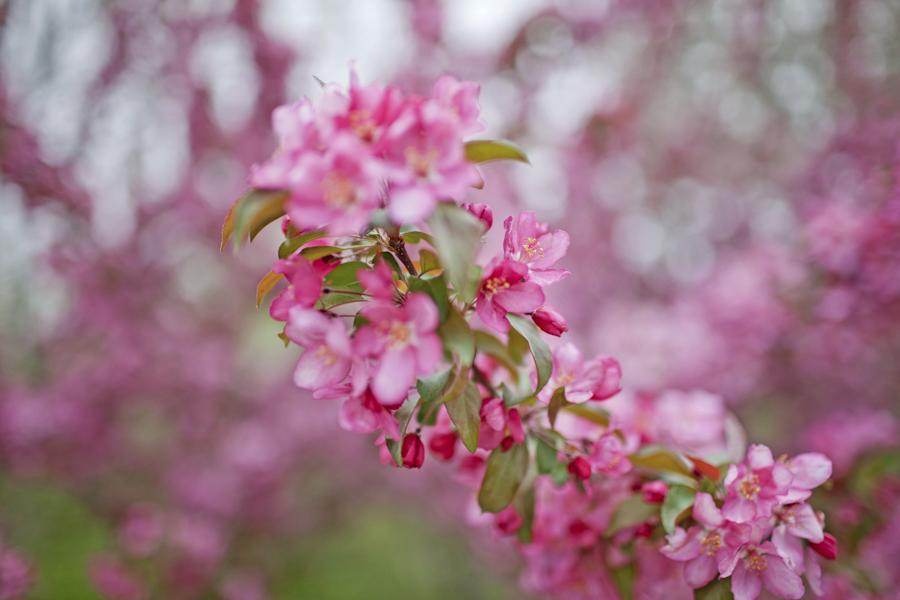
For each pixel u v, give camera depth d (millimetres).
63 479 5062
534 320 1512
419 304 1187
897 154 3777
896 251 3459
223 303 6145
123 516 4957
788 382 4609
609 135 6051
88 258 5105
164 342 5504
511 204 6297
